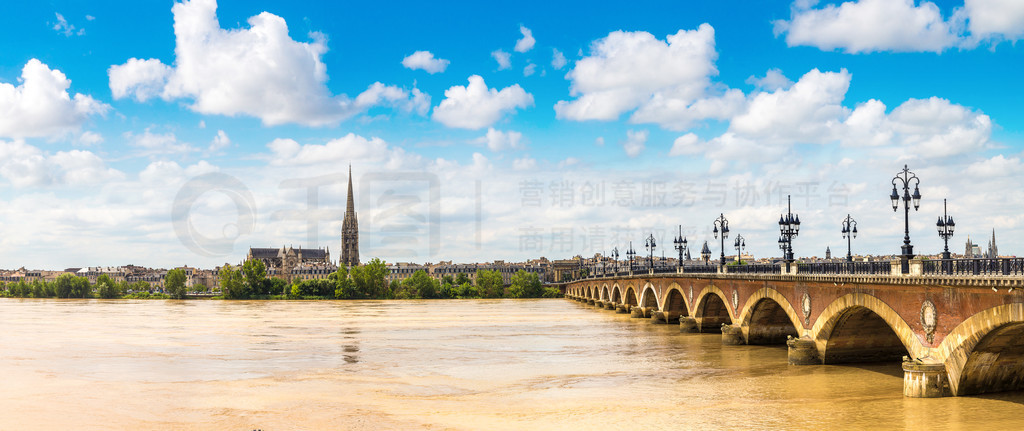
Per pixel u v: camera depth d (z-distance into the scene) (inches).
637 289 5728.3
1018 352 1775.3
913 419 1753.2
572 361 2979.8
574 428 1818.4
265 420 1966.0
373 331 4498.0
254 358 3169.3
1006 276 1546.5
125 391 2393.0
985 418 1724.9
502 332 4350.4
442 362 3002.0
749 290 3171.8
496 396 2250.2
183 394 2337.6
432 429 1834.4
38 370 2844.5
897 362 2576.3
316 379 2598.4
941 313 1824.6
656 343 3550.7
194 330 4640.8
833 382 2284.7
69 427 1925.4
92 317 6058.1
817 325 2513.5
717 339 3666.3
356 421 1935.3
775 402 2065.7
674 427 1814.7
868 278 2100.1
